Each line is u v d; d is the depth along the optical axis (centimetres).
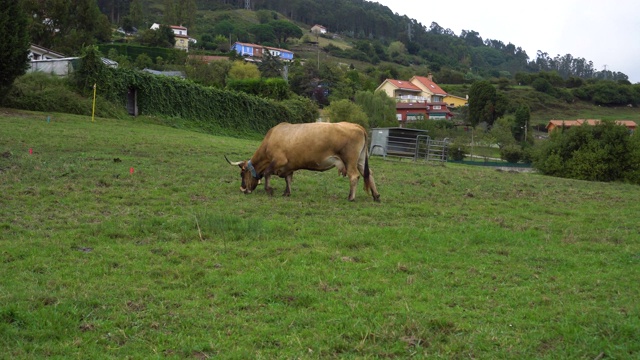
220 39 11844
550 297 643
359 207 1170
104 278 658
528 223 1109
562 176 2944
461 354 495
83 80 3278
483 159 4866
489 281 698
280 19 16575
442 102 9619
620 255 855
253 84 4856
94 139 2081
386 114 5831
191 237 860
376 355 490
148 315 555
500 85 10250
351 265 737
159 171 1504
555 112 8888
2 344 484
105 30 8481
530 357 488
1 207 997
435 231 963
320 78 7925
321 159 1212
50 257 725
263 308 588
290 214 1070
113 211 1023
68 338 503
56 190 1152
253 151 2284
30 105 2923
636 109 9506
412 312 578
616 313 586
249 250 795
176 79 3728
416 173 1912
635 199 1634
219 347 495
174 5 12156
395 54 15150
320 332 529
